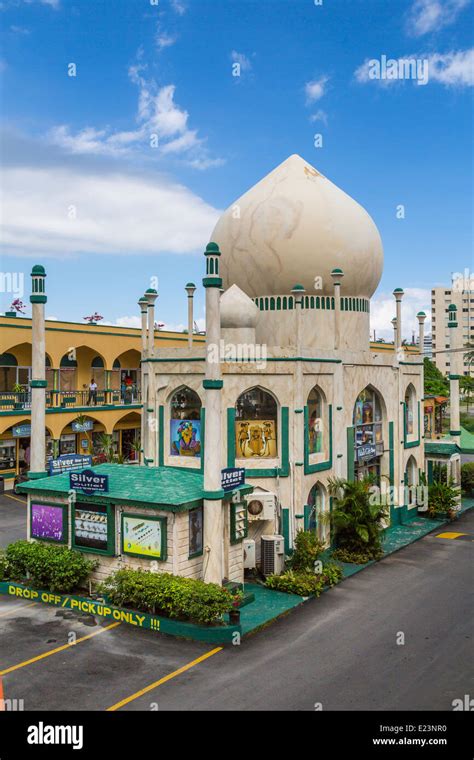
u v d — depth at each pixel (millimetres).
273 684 14359
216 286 18609
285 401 23109
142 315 25844
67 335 43719
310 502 24484
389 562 24281
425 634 17391
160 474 20156
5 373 41906
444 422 81125
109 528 19250
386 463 29000
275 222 27125
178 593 16969
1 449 39375
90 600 18625
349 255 27688
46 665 15195
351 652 16141
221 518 18906
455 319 33875
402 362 30125
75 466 28094
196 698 13703
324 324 27609
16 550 20266
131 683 14336
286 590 20359
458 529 29719
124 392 48344
